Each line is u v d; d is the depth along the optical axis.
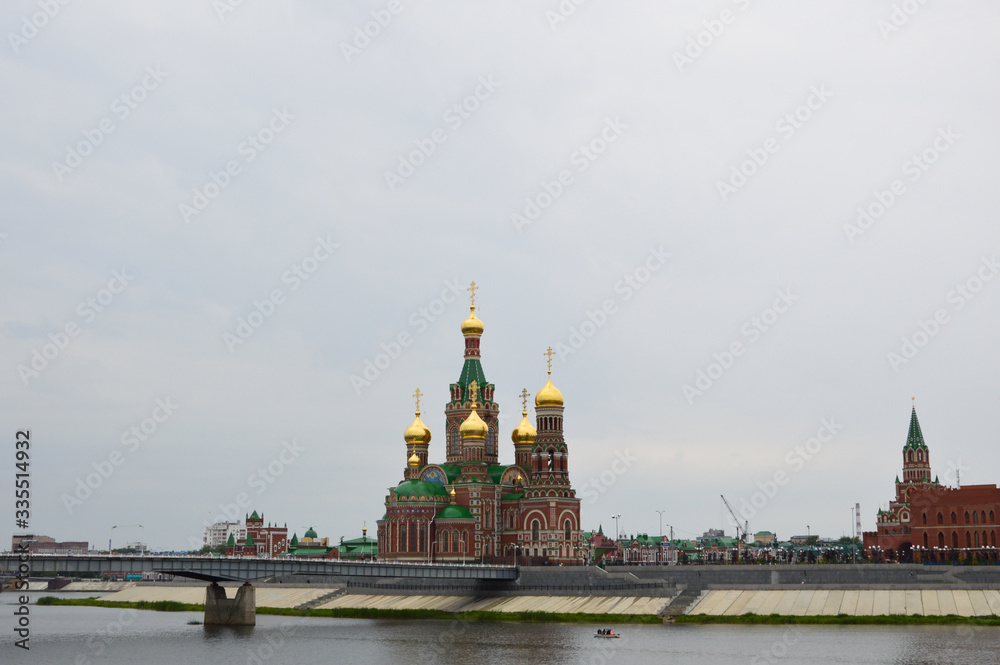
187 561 195.75
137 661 155.12
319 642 176.12
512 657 155.00
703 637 172.12
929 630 171.75
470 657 155.88
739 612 196.62
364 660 154.00
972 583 192.25
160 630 199.00
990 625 174.88
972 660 141.75
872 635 167.75
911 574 199.38
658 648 160.62
